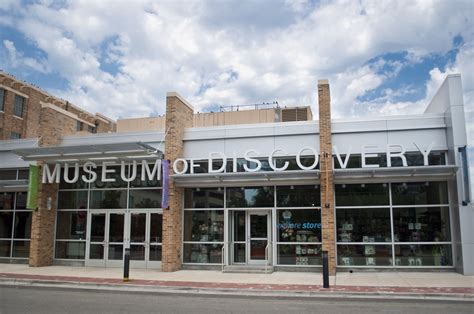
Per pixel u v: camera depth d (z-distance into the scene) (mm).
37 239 19750
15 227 21828
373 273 16938
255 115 27531
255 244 18734
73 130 22422
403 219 17516
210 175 17844
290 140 18641
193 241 19141
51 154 18766
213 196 19297
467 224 16109
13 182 20844
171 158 18547
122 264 19719
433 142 17406
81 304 11070
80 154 18500
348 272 17281
